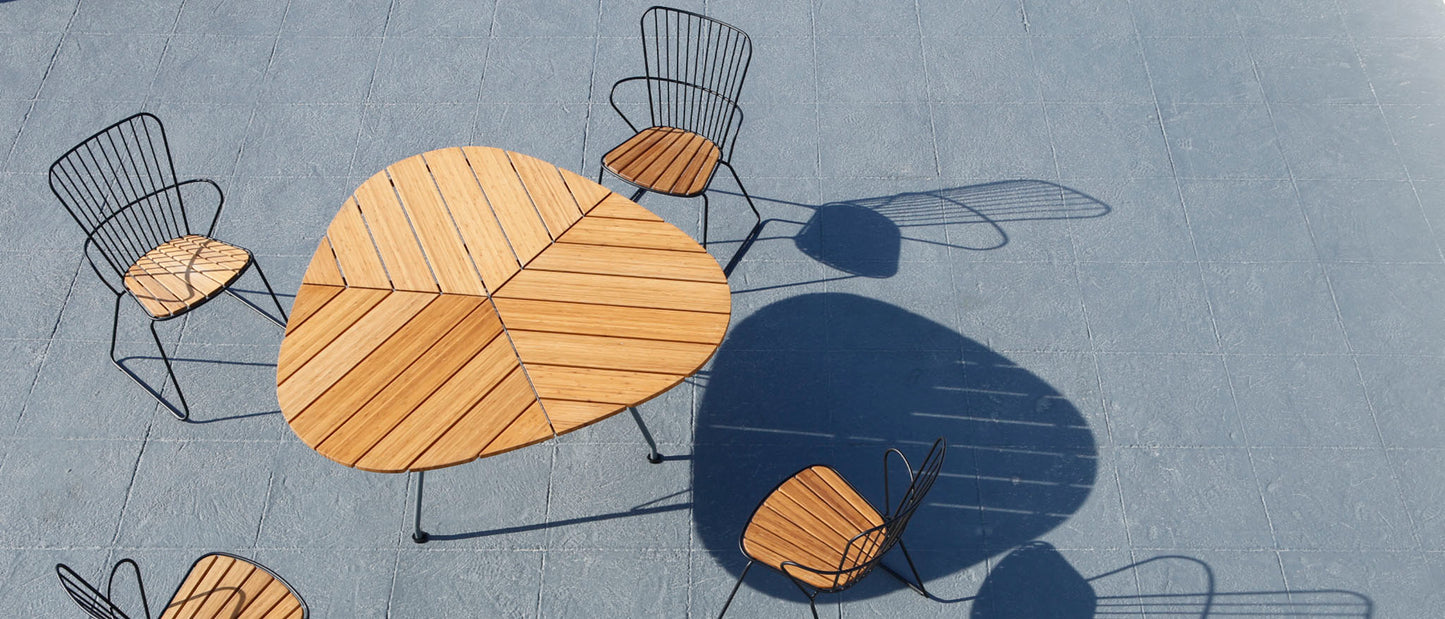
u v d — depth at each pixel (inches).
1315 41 210.4
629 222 142.6
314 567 144.1
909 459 155.0
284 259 177.3
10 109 195.9
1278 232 181.9
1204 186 188.4
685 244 139.7
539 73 205.2
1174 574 144.7
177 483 151.5
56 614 140.1
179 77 202.5
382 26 212.1
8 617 139.6
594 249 138.8
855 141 195.6
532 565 144.9
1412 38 210.1
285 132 194.7
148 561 144.4
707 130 195.0
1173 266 177.6
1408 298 173.2
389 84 202.7
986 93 203.0
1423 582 143.9
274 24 211.9
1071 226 182.9
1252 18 214.5
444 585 142.9
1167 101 201.3
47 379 161.8
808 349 167.0
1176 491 152.3
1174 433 158.2
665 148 170.4
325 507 149.3
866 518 130.6
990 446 156.7
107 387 161.0
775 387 162.7
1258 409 160.7
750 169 191.2
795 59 208.5
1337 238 180.9
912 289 174.6
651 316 130.8
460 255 138.2
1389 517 149.7
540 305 132.1
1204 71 206.1
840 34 213.0
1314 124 197.0
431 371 125.0
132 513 148.6
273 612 119.0
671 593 142.6
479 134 195.2
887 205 186.2
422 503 149.3
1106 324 170.6
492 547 146.3
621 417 159.2
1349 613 141.3
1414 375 164.2
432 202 144.8
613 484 152.3
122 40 207.9
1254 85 203.5
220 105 198.5
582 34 211.9
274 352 165.3
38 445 154.9
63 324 167.9
